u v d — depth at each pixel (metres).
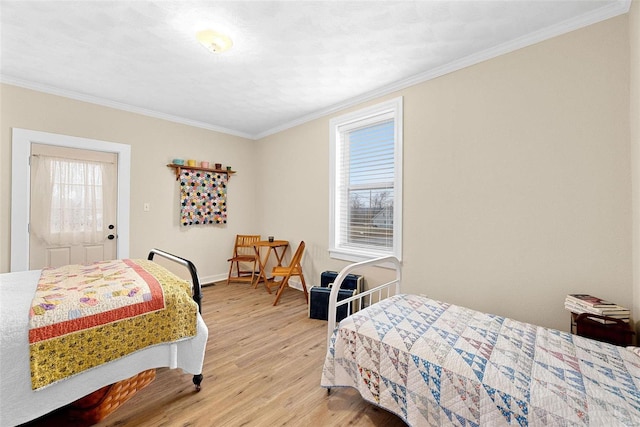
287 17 1.81
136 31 1.96
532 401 1.00
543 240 1.96
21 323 1.17
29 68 2.48
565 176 1.87
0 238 2.65
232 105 3.37
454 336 1.42
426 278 2.56
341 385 1.56
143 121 3.51
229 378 1.83
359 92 2.97
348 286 3.00
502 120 2.12
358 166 3.24
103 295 1.42
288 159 4.05
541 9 1.74
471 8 1.73
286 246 4.07
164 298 1.56
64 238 3.00
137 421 1.44
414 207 2.63
